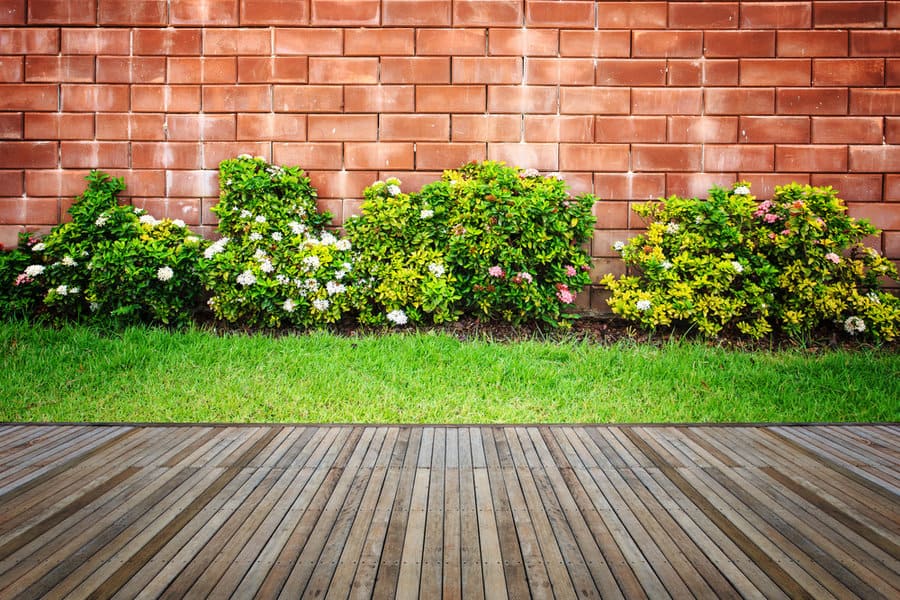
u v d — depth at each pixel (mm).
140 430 2998
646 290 4891
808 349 4680
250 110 5297
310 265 4688
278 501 2162
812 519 2055
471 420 3273
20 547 1824
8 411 3287
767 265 4723
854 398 3602
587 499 2197
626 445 2812
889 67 5188
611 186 5297
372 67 5277
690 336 4871
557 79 5254
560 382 3834
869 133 5211
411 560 1752
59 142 5312
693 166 5258
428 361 4129
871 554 1820
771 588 1628
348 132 5312
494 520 2018
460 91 5277
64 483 2320
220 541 1863
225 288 4691
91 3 5234
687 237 4789
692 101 5238
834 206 4734
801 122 5223
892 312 4668
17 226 5309
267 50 5270
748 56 5227
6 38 5230
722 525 2000
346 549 1815
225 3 5242
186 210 5348
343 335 4832
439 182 4973
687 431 3037
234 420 3236
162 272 4598
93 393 3582
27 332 4500
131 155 5324
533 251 4793
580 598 1568
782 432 3031
